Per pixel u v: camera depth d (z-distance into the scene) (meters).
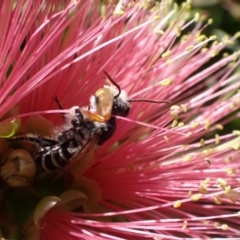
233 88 0.12
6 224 0.10
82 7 0.10
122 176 0.11
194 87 0.13
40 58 0.10
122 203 0.11
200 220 0.11
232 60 0.12
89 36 0.10
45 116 0.11
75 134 0.10
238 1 0.14
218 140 0.11
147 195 0.11
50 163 0.10
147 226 0.10
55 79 0.11
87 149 0.10
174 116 0.11
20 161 0.10
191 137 0.11
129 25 0.11
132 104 0.11
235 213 0.11
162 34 0.11
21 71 0.10
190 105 0.12
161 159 0.11
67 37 0.11
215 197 0.11
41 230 0.10
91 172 0.11
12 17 0.10
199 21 0.13
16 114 0.10
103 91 0.10
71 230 0.10
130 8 0.11
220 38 0.14
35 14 0.10
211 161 0.11
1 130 0.10
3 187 0.10
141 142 0.11
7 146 0.10
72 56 0.10
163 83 0.11
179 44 0.12
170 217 0.11
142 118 0.11
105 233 0.10
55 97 0.11
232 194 0.11
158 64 0.11
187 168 0.11
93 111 0.10
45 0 0.10
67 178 0.11
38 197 0.10
